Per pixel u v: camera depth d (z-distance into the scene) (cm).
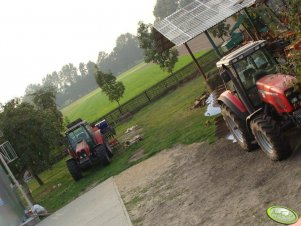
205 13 1686
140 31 3616
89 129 2031
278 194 762
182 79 3278
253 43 988
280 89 838
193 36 1599
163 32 1745
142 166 1492
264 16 1459
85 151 1877
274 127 861
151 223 953
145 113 2948
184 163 1249
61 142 2166
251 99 955
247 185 873
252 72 949
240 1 1593
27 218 1589
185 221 870
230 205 829
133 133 2334
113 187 1435
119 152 2023
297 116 828
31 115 2102
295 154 878
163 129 1930
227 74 969
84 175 1986
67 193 1781
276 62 947
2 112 2088
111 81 3869
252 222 711
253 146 1032
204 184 1012
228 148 1154
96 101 9019
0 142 2047
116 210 1172
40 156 2103
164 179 1214
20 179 2059
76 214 1363
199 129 1513
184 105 2234
